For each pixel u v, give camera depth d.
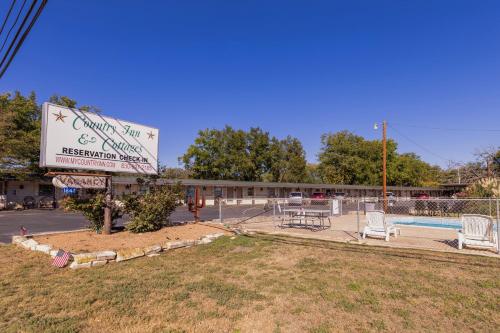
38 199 29.64
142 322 4.13
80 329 3.92
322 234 11.18
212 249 8.81
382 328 3.93
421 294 5.05
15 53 5.17
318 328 3.94
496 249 8.10
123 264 7.23
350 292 5.18
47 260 7.36
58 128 8.86
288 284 5.65
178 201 11.51
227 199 40.38
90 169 9.56
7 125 26.22
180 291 5.32
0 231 13.54
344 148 59.56
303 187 48.38
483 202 18.86
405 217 18.16
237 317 4.29
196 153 51.06
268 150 58.31
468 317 4.21
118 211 10.32
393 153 60.84
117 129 10.41
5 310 4.51
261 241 9.64
